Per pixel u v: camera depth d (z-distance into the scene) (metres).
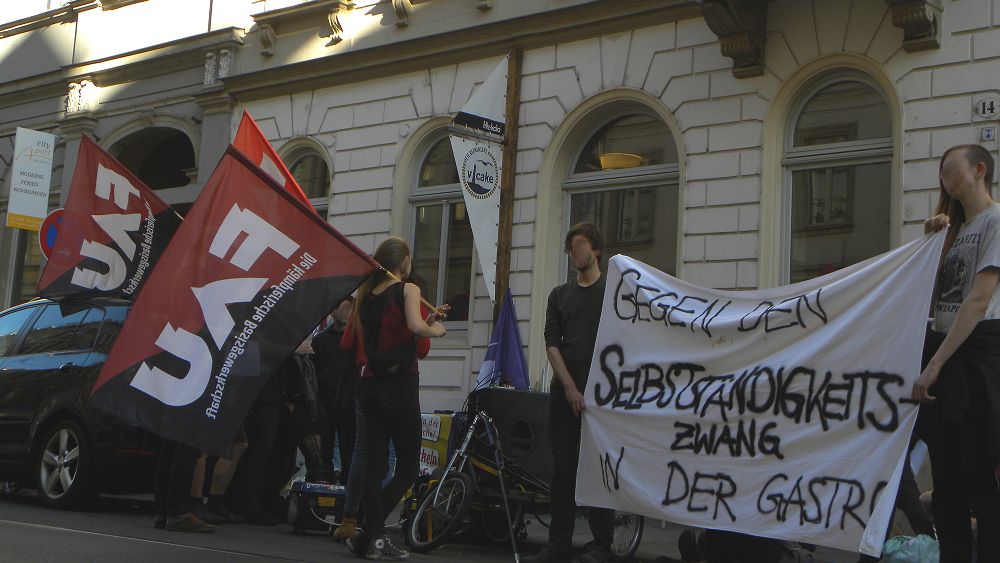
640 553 8.16
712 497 5.53
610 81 12.86
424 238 14.66
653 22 12.55
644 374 6.00
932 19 10.41
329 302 6.02
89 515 8.41
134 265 9.22
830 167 11.29
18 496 10.00
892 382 4.97
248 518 8.67
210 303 5.92
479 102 13.33
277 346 5.95
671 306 6.00
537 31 13.45
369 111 15.21
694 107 12.09
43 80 19.70
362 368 6.96
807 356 5.30
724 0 11.13
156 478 7.71
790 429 5.30
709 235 11.79
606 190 13.05
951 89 10.43
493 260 13.17
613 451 6.01
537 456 7.63
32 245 20.53
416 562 6.64
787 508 5.24
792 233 11.45
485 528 8.03
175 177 19.27
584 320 6.57
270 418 8.73
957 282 4.68
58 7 20.92
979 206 4.64
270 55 16.36
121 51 18.78
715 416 5.61
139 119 18.14
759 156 11.56
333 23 15.52
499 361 12.80
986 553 4.39
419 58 14.65
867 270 5.19
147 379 5.75
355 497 7.04
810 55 11.34
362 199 15.10
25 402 9.18
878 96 11.06
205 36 17.16
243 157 6.09
